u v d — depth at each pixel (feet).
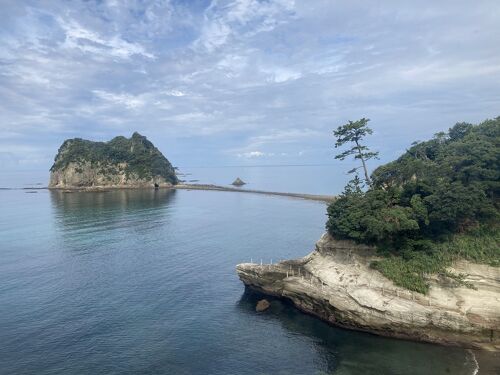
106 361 126.31
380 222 160.76
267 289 180.75
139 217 391.65
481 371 119.14
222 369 123.95
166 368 123.44
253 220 381.19
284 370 123.75
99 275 207.00
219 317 160.56
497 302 136.56
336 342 140.77
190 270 218.38
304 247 269.64
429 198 163.32
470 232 162.40
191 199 570.05
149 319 157.07
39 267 218.79
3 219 372.99
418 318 137.80
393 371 121.39
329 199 535.19
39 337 140.05
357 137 206.90
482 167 170.71
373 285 153.79
